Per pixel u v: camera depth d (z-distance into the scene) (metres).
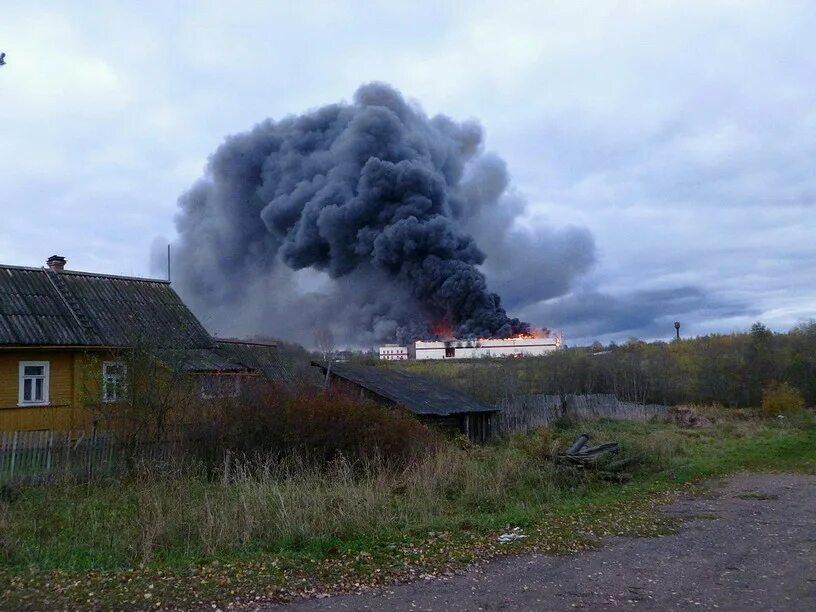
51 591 6.83
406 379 27.69
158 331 22.39
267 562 7.89
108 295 23.97
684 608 6.38
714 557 8.41
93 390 18.64
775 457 19.94
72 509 10.97
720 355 49.00
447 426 24.59
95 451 15.25
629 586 7.13
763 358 44.75
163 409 16.16
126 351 17.00
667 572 7.69
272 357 32.22
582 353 55.38
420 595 6.81
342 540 9.06
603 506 12.05
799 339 46.84
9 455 14.25
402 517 10.31
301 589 6.97
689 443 23.58
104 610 6.31
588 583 7.24
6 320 20.23
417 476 12.98
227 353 29.19
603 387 46.56
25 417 20.06
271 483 11.87
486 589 7.02
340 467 13.85
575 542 9.09
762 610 6.32
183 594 6.74
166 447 15.97
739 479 15.92
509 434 26.88
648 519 10.85
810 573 7.65
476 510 11.84
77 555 8.36
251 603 6.52
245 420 15.97
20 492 12.70
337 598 6.70
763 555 8.52
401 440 15.96
